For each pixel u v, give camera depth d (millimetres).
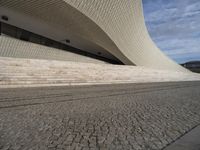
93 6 17828
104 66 14094
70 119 3443
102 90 8438
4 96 5805
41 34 18922
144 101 5742
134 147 2238
